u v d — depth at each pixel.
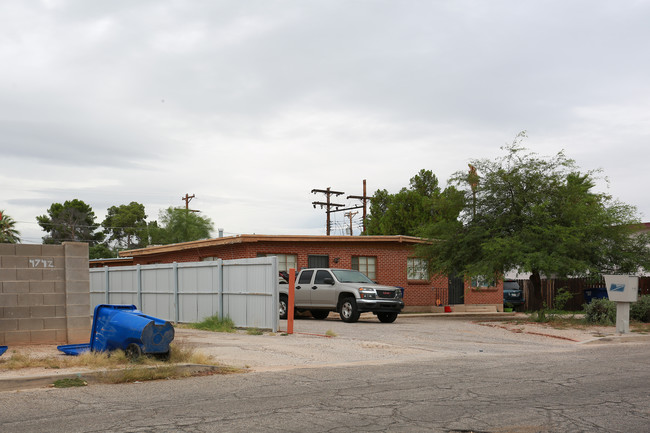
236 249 28.88
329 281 22.50
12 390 8.56
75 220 82.25
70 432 6.21
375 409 7.34
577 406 7.51
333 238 29.23
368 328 19.42
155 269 23.16
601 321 20.73
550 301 34.09
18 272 12.73
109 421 6.70
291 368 10.84
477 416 6.97
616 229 23.50
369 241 30.22
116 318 10.89
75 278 13.37
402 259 30.97
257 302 18.23
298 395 8.23
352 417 6.91
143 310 23.83
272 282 17.62
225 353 12.41
